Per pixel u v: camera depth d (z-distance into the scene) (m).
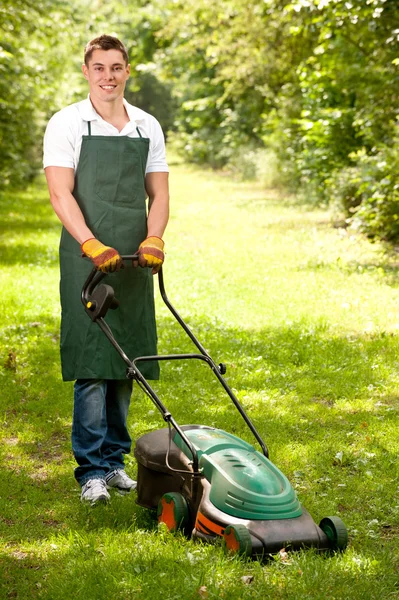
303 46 24.75
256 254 15.27
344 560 4.09
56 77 27.52
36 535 4.54
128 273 4.91
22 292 11.55
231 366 8.09
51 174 4.79
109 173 4.84
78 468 5.05
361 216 16.42
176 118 51.31
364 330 9.49
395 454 5.84
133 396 7.12
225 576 3.84
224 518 4.11
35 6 20.31
